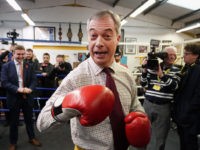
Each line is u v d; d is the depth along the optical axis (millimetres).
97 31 730
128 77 897
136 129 753
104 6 8078
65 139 2918
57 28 7898
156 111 2057
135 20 8438
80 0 7906
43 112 726
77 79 777
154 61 1982
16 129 2494
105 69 807
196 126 1904
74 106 604
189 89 1925
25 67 2557
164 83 1985
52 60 7523
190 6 6324
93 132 748
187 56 2084
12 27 7723
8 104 2455
